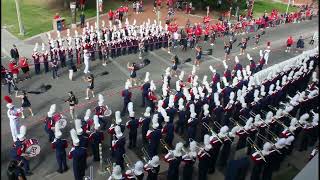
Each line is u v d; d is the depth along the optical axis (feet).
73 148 49.21
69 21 127.85
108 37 99.25
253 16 157.99
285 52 116.16
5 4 139.64
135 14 145.18
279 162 55.16
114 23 132.26
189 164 48.78
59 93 77.77
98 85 82.48
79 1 139.74
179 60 101.96
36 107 71.41
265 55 97.81
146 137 58.23
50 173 53.52
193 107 59.21
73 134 48.96
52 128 58.34
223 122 64.75
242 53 111.24
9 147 59.06
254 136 57.67
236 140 63.10
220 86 74.90
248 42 123.95
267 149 49.14
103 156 57.36
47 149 58.75
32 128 64.28
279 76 77.36
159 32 107.65
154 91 77.46
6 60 93.20
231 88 71.05
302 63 84.74
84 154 49.60
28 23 122.83
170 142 58.65
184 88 68.18
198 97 64.49
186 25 128.57
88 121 56.90
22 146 51.39
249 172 55.11
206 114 60.59
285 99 75.25
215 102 64.08
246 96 68.18
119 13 132.98
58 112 69.97
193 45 112.57
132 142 59.31
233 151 59.62
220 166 56.34
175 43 109.70
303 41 123.24
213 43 117.60
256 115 59.57
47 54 87.10
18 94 76.18
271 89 68.59
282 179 54.95
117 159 52.65
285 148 51.03
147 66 95.71
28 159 54.29
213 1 151.74
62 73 87.20
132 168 49.26
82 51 91.86
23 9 136.36
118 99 76.84
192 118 59.06
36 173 53.31
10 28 117.29
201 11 156.46
